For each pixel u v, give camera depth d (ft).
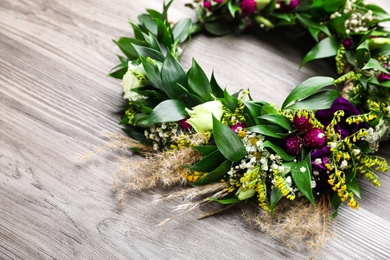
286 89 2.23
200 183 1.86
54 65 2.26
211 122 1.83
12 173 1.96
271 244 1.82
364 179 1.96
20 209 1.88
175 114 1.89
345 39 2.23
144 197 1.91
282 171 1.78
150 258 1.79
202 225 1.85
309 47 2.38
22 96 2.16
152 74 1.95
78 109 2.13
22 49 2.31
